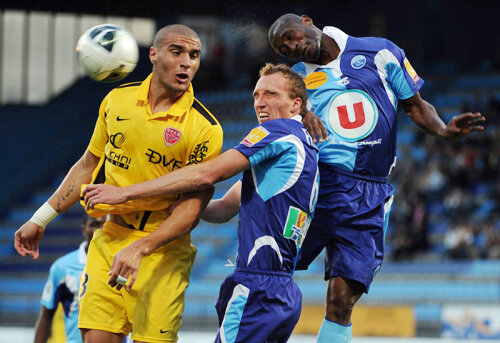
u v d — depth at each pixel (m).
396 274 50.41
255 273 12.79
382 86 14.89
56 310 19.72
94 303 13.45
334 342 14.77
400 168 60.62
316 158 13.38
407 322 45.28
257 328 12.70
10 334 40.12
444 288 48.41
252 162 12.64
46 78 82.56
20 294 59.53
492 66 76.00
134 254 12.34
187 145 13.23
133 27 78.88
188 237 13.91
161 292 13.30
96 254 13.73
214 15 73.06
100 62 12.86
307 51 14.66
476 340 43.59
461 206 54.53
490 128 61.84
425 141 61.50
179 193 12.91
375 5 77.50
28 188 75.94
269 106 13.34
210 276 55.66
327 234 14.89
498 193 54.38
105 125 13.64
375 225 14.94
